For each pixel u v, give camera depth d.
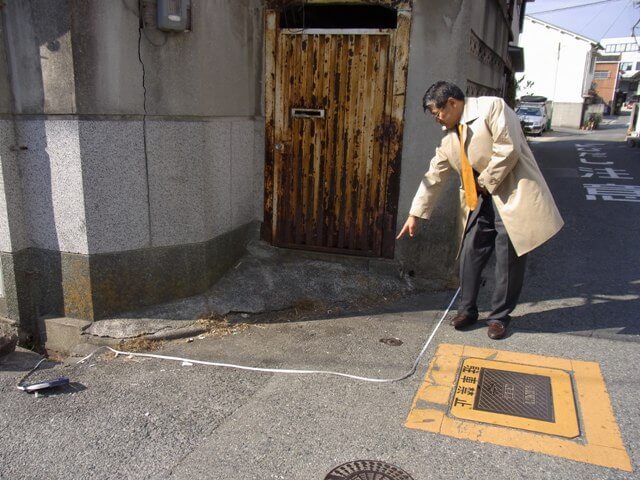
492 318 4.11
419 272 5.17
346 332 4.24
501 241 3.87
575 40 34.59
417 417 3.07
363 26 5.45
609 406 3.12
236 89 4.81
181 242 4.38
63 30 3.62
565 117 36.06
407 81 4.77
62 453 2.85
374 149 4.98
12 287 4.12
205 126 4.36
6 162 3.92
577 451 2.75
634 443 2.81
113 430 3.04
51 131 3.85
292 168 5.24
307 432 2.97
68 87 3.71
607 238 6.84
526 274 5.50
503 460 2.70
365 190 5.08
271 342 4.10
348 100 4.96
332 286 4.94
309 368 3.68
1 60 3.80
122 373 3.68
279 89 5.13
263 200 5.40
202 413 3.19
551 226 3.65
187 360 3.85
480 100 3.60
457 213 5.02
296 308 4.68
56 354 4.18
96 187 3.92
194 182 4.35
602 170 13.30
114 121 3.87
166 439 2.95
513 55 12.58
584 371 3.51
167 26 3.87
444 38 4.63
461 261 4.11
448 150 3.84
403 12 4.67
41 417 3.18
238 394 3.39
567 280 5.31
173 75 4.09
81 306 4.14
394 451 2.79
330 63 4.94
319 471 2.66
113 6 3.70
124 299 4.22
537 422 3.00
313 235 5.32
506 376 3.47
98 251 4.03
